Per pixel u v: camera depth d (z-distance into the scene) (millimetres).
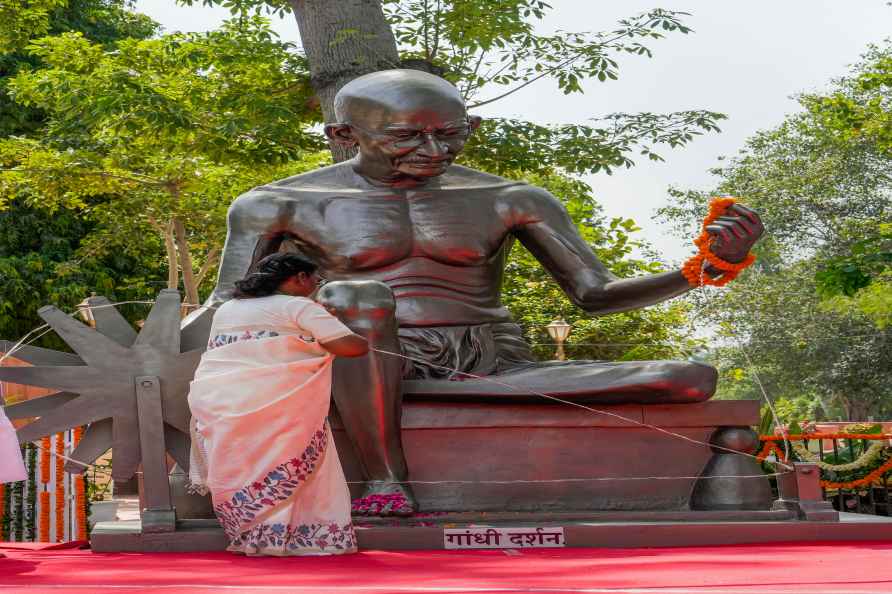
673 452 5668
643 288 5930
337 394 5250
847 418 35938
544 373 5684
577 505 5594
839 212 32875
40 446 8922
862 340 32125
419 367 5859
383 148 6031
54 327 5105
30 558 4438
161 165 20297
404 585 3279
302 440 4469
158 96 14375
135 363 5105
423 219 6129
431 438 5578
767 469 9422
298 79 15164
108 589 3211
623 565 3852
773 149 35156
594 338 14969
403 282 6070
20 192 21094
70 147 20234
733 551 4480
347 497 4602
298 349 4555
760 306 32031
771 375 32344
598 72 13555
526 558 4234
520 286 15641
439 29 13523
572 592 3027
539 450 5621
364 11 11180
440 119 5996
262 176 19750
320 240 6062
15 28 17328
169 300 5199
